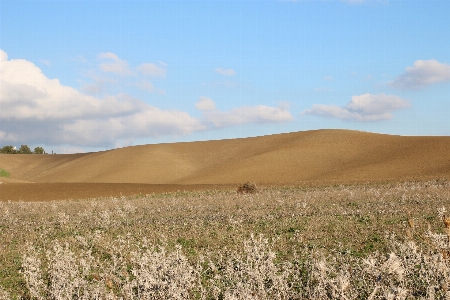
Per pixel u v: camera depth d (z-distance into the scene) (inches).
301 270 496.7
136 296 397.1
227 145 4985.2
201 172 4104.3
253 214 995.3
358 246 620.4
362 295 365.4
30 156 6033.5
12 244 793.6
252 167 3752.5
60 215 1054.4
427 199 1152.8
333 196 1376.7
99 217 1095.6
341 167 3452.3
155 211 1197.7
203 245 685.3
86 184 2496.3
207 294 428.5
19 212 1301.7
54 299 436.5
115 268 510.9
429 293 339.9
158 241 732.7
